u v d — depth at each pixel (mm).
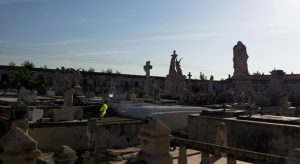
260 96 26234
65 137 14586
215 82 58031
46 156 11812
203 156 8070
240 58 33656
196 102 31844
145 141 6629
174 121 18188
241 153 6695
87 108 19906
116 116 18844
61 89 34719
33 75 43688
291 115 24641
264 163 6277
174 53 38156
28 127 12984
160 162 6363
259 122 13750
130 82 56094
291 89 47969
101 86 52906
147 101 27312
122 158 12406
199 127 16062
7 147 5090
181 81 37969
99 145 14289
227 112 16125
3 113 15320
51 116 16625
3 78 47000
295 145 12117
